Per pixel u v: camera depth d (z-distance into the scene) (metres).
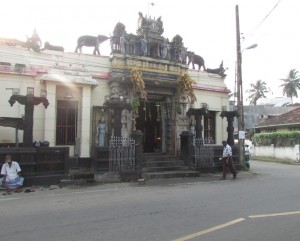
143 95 15.95
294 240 5.35
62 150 12.58
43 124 14.46
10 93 14.11
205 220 6.69
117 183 12.82
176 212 7.45
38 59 14.81
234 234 5.69
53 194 10.29
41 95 13.98
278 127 33.19
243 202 8.59
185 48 17.91
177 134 17.38
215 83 19.38
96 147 13.55
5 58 14.23
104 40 16.80
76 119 15.19
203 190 10.83
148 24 17.28
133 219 6.82
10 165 11.04
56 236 5.67
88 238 5.54
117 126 14.47
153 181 13.38
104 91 15.95
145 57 16.45
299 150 27.48
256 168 20.89
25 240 5.47
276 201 8.71
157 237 5.55
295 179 14.16
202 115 17.56
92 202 8.78
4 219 6.93
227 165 14.52
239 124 18.34
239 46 18.36
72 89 15.07
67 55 15.37
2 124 12.65
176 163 15.88
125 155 13.91
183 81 16.92
